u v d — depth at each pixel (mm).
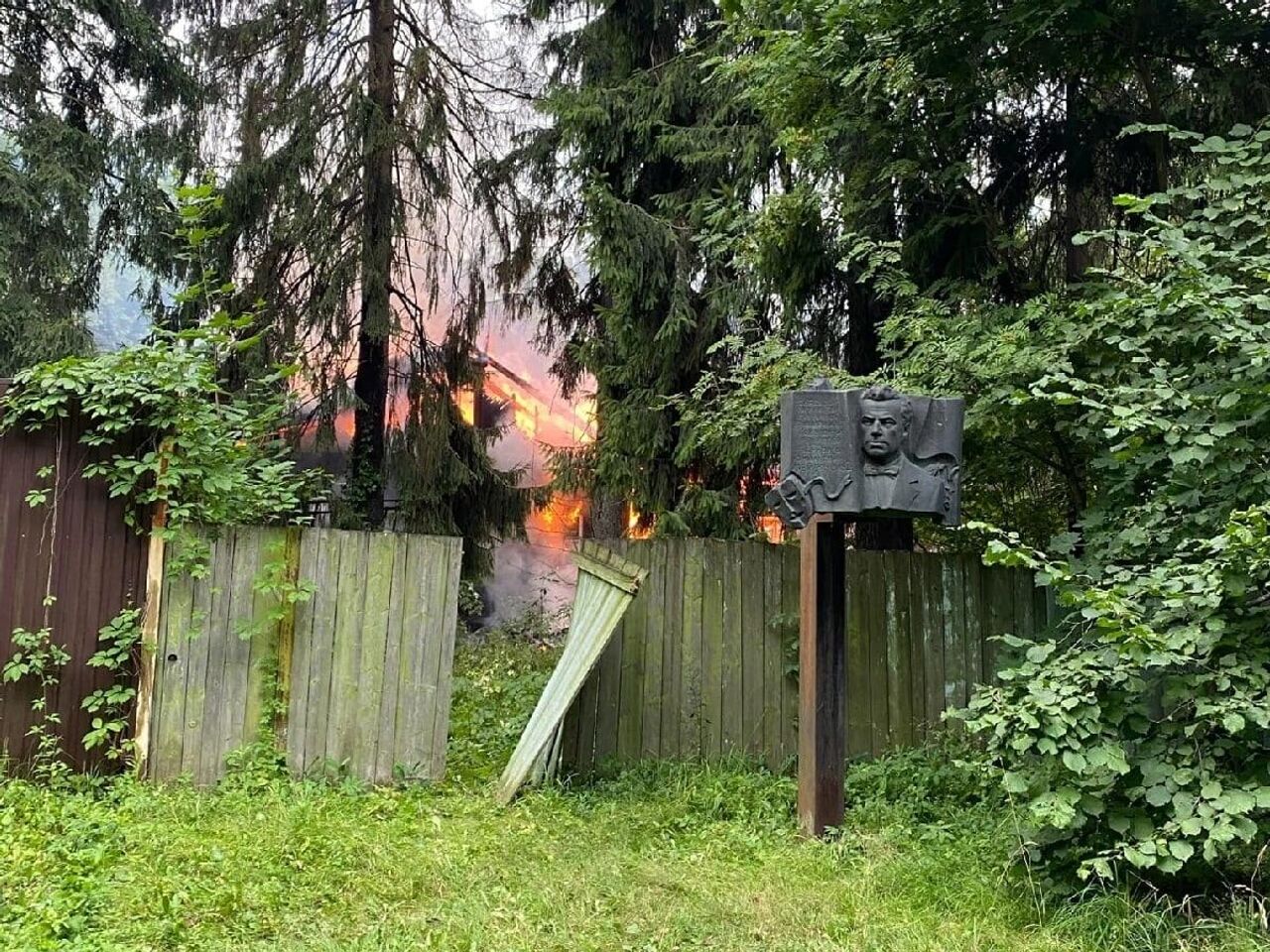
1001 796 5422
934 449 5062
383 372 12672
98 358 5797
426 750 6051
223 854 4398
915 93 6840
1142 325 5035
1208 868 4070
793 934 3918
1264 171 5148
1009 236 7125
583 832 5164
